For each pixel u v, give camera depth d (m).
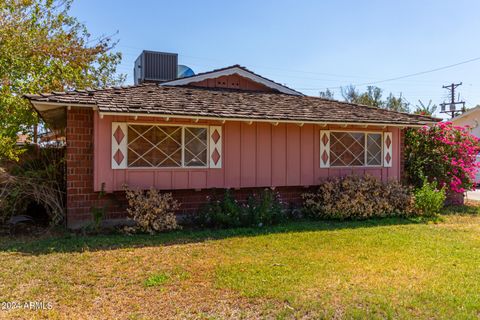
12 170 8.19
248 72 11.51
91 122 7.85
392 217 9.48
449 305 3.86
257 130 9.14
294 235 7.19
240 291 4.18
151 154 8.05
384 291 4.22
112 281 4.52
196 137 8.52
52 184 8.22
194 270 4.96
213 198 8.99
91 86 13.36
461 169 11.66
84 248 6.10
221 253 5.86
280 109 9.52
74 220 7.72
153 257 5.60
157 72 12.17
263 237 7.00
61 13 13.04
